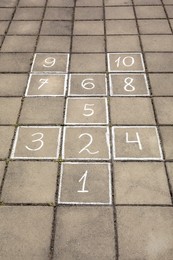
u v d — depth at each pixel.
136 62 3.18
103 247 1.85
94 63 3.17
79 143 2.41
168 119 2.59
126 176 2.19
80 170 2.23
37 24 3.74
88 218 1.98
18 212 2.01
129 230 1.92
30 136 2.47
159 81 2.95
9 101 2.78
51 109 2.69
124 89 2.87
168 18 3.80
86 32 3.60
